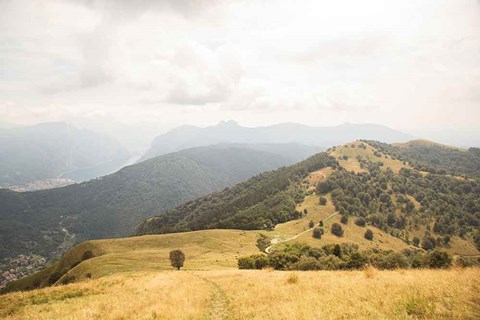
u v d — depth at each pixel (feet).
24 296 80.07
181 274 134.31
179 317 49.24
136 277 116.78
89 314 54.54
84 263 309.63
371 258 173.99
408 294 38.65
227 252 404.36
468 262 64.75
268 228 597.52
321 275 79.15
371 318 32.30
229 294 73.72
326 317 35.24
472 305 31.14
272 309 45.60
